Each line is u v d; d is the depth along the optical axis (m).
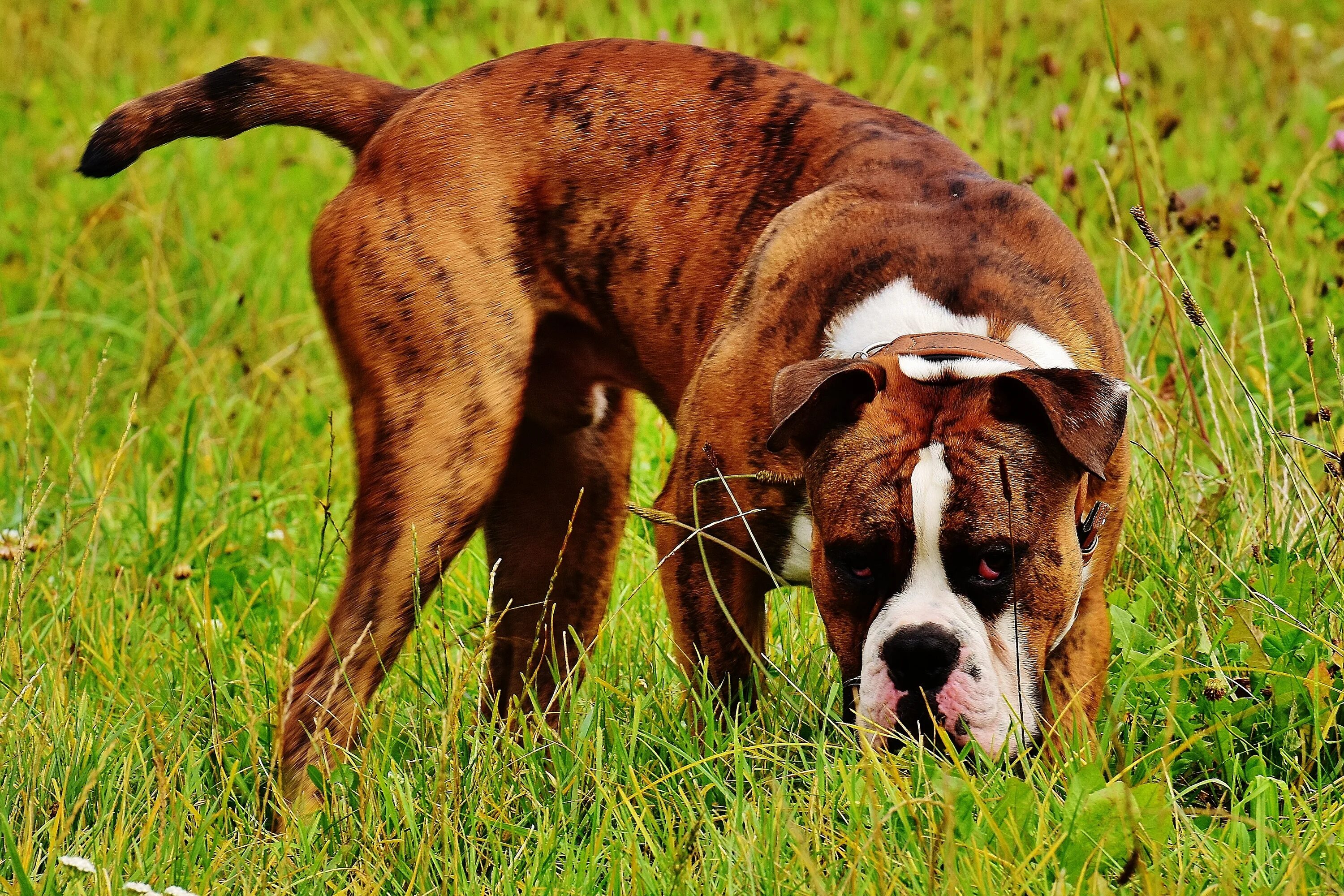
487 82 7.90
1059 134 11.56
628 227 7.72
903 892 5.57
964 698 5.83
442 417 7.39
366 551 7.39
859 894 5.57
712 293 7.58
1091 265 7.24
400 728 7.38
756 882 5.75
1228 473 8.52
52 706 7.01
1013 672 6.07
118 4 18.36
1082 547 6.49
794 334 6.90
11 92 16.27
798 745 6.66
